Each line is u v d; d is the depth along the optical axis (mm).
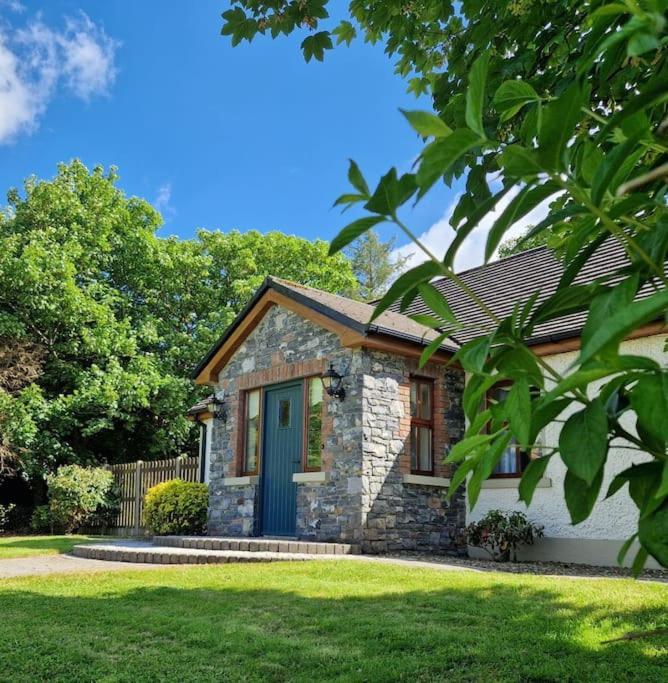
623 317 677
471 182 2553
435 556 9758
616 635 4215
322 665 3787
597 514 8781
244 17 4059
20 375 19078
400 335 9898
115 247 23656
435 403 10867
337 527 9820
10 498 19938
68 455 19734
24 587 6566
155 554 9375
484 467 1054
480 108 890
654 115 1344
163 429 22219
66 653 4066
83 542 13367
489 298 11422
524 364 1067
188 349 23203
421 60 4461
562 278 1162
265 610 5211
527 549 9500
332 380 10258
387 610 5125
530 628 4453
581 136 1215
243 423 12320
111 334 20875
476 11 3463
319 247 27453
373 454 9797
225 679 3590
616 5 818
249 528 11516
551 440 8438
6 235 21516
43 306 19766
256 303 12039
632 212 1174
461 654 3879
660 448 972
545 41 3197
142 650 4156
